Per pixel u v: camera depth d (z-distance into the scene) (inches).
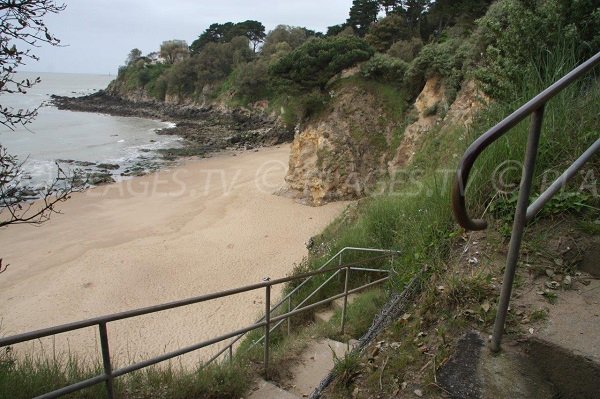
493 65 230.2
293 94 1115.9
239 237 776.3
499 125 74.2
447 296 113.8
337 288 277.7
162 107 3080.7
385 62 1070.4
